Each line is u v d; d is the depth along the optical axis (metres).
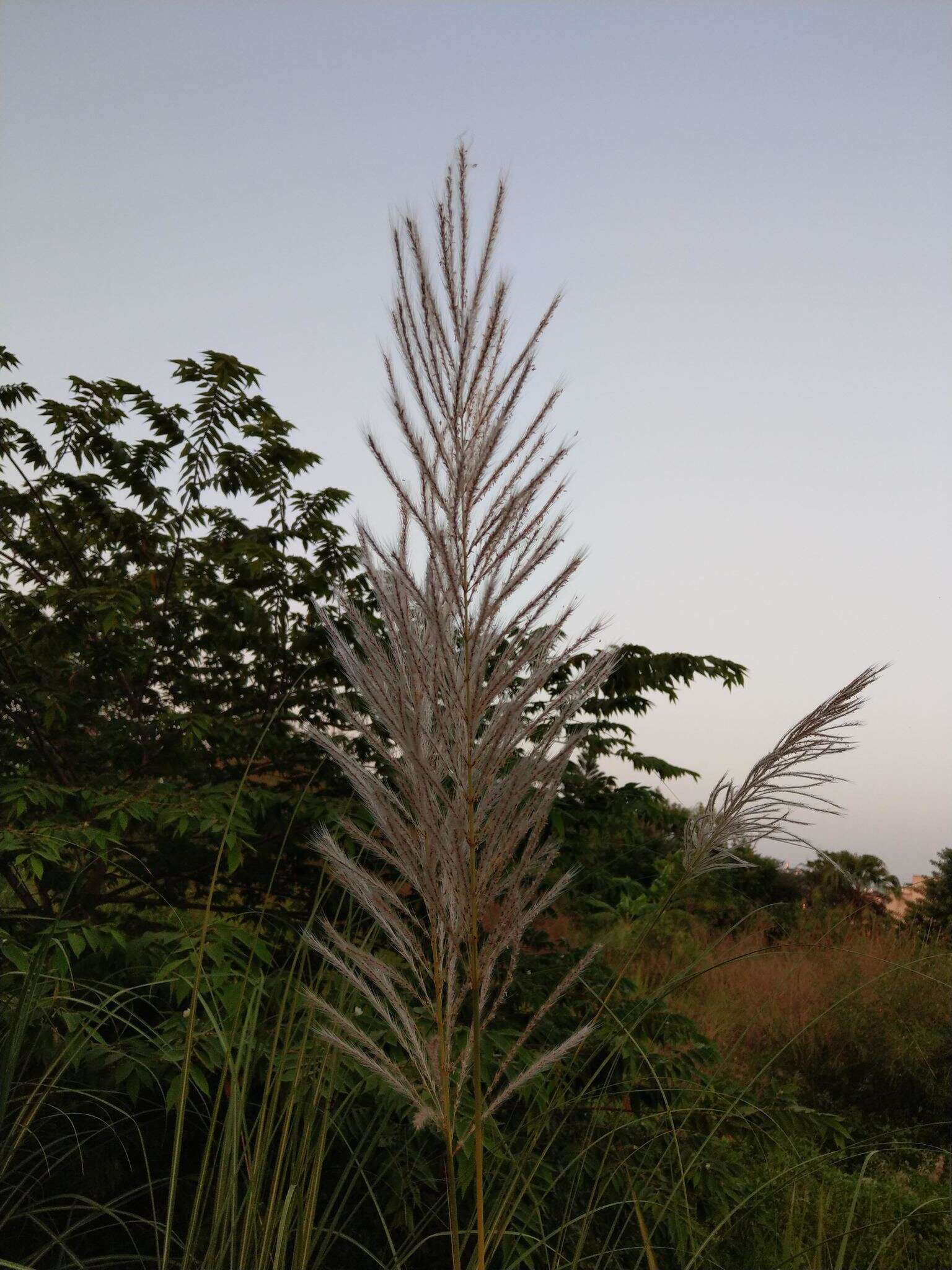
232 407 4.95
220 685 5.18
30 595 4.80
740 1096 2.19
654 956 4.70
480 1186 1.24
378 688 1.29
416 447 1.25
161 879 3.90
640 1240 2.29
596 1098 2.21
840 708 1.56
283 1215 1.55
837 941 5.28
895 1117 5.63
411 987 1.35
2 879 4.20
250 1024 1.94
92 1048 2.36
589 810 3.84
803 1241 2.16
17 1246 2.22
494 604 1.24
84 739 4.86
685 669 3.90
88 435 4.87
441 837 1.24
